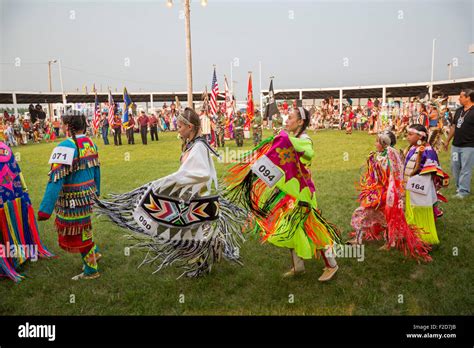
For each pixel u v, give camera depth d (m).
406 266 3.89
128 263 4.12
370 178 4.42
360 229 4.35
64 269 4.03
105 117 18.19
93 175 3.75
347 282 3.61
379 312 3.10
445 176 4.42
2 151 3.90
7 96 32.12
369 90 31.38
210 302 3.30
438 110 12.25
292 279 3.70
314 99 34.12
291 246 3.52
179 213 3.46
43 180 8.94
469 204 5.79
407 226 4.00
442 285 3.50
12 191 3.97
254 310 3.19
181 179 3.32
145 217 3.44
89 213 3.66
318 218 3.62
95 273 3.79
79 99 36.50
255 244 4.57
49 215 3.41
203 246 3.60
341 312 3.12
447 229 4.82
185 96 37.66
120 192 7.23
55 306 3.29
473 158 6.09
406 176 4.45
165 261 3.55
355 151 12.45
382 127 19.12
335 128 26.12
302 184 3.52
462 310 3.09
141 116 17.09
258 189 3.80
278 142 3.41
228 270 3.91
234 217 4.20
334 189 7.09
